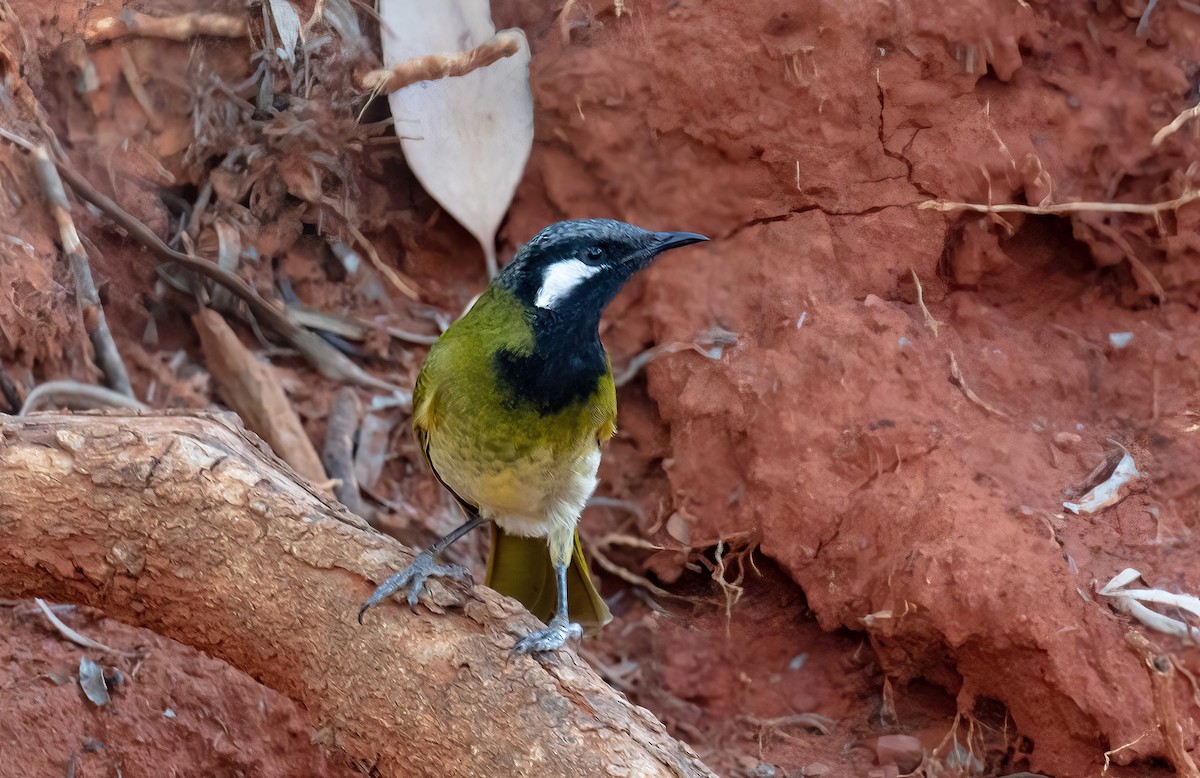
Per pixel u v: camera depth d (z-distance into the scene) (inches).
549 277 311.3
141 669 364.2
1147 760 345.7
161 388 435.2
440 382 316.2
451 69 454.6
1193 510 394.0
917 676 406.3
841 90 438.3
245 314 459.2
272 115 453.4
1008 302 451.2
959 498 389.1
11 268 395.2
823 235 445.4
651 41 449.1
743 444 433.4
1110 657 352.8
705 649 438.6
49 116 430.3
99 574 298.0
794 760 404.8
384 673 272.7
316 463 438.6
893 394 419.5
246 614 288.8
